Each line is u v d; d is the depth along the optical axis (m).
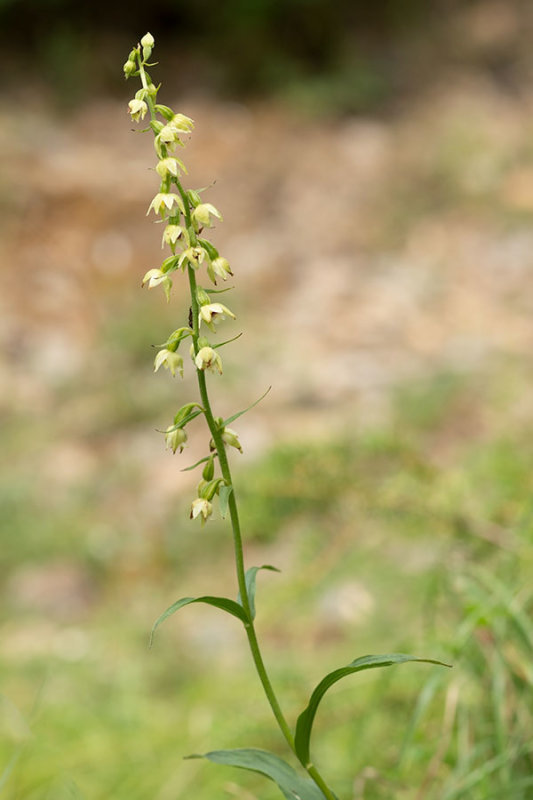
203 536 6.75
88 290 11.38
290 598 5.44
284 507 5.46
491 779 3.23
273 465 5.27
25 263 11.69
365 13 18.28
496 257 11.31
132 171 13.94
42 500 7.48
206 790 3.85
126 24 17.78
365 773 3.24
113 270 11.74
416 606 4.74
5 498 7.36
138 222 12.67
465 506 4.49
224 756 2.09
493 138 14.14
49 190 13.00
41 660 5.40
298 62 17.17
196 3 17.72
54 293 11.18
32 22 17.38
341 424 7.62
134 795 3.91
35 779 3.97
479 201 12.70
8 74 16.52
